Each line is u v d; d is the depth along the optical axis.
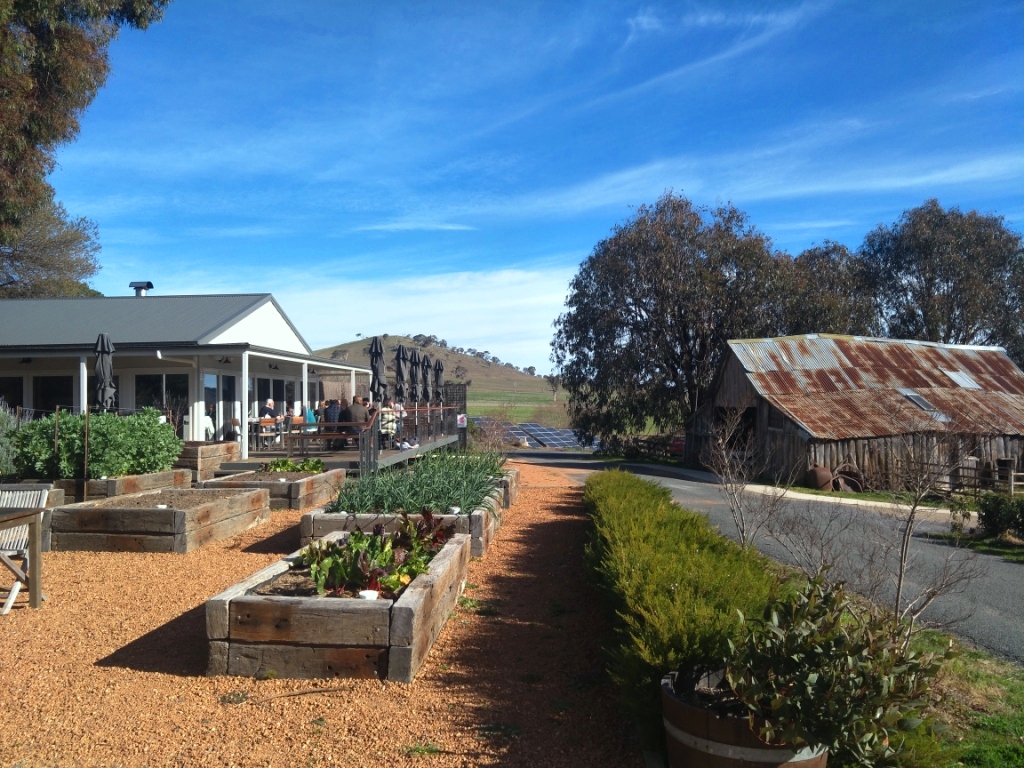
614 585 4.92
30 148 17.34
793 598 3.62
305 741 3.69
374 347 15.70
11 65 15.45
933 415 22.58
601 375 36.50
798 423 22.50
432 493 8.55
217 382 20.20
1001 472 19.19
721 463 9.65
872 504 15.78
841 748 2.96
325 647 4.46
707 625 3.67
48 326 20.12
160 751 3.59
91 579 6.69
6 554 6.01
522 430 51.66
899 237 44.88
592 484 11.52
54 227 36.50
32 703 4.12
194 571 6.98
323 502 11.46
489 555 8.09
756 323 34.69
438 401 22.30
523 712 4.07
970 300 42.41
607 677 4.58
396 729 3.82
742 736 2.97
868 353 27.98
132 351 17.48
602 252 37.41
